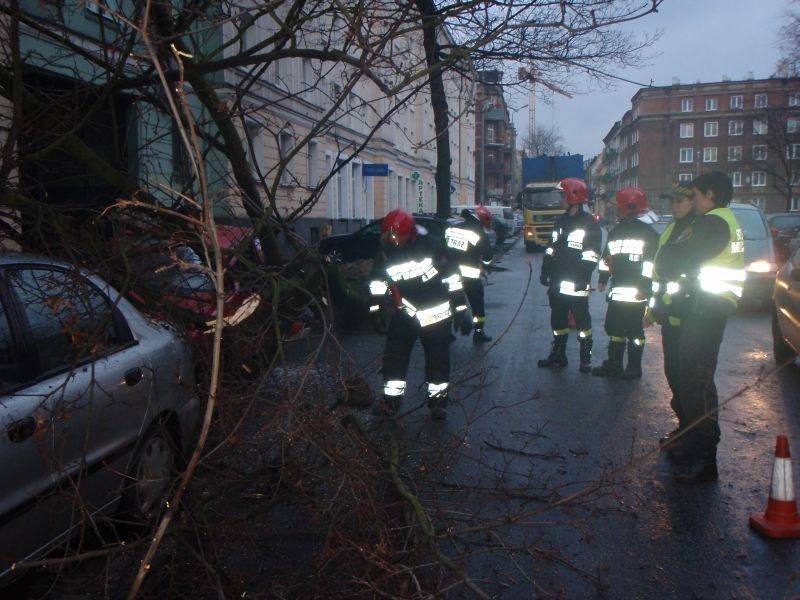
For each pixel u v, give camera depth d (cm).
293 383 427
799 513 472
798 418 673
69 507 357
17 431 332
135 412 420
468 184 5644
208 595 362
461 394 766
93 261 447
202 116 632
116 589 376
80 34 593
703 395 510
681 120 9194
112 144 609
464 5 505
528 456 575
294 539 430
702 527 450
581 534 442
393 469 402
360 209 3288
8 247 479
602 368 855
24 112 550
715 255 509
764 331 1145
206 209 292
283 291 519
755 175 8838
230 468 402
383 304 662
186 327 502
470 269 1036
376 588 324
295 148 543
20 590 382
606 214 8625
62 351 388
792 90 4362
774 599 370
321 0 534
